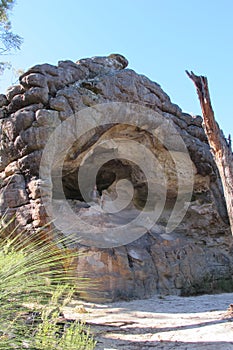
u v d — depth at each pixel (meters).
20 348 2.45
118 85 11.43
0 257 2.56
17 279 2.48
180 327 5.41
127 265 9.54
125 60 13.37
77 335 3.01
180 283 10.57
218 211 13.07
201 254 11.88
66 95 10.41
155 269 10.25
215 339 4.52
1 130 10.34
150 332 5.12
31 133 9.85
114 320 6.01
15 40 10.08
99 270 8.88
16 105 10.34
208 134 6.81
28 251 2.78
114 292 8.88
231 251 12.93
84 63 11.75
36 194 9.24
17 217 9.18
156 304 8.39
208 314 6.74
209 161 12.95
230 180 6.62
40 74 10.48
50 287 2.93
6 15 9.78
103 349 4.11
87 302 8.05
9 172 10.03
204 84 6.72
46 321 2.76
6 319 2.50
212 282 11.45
